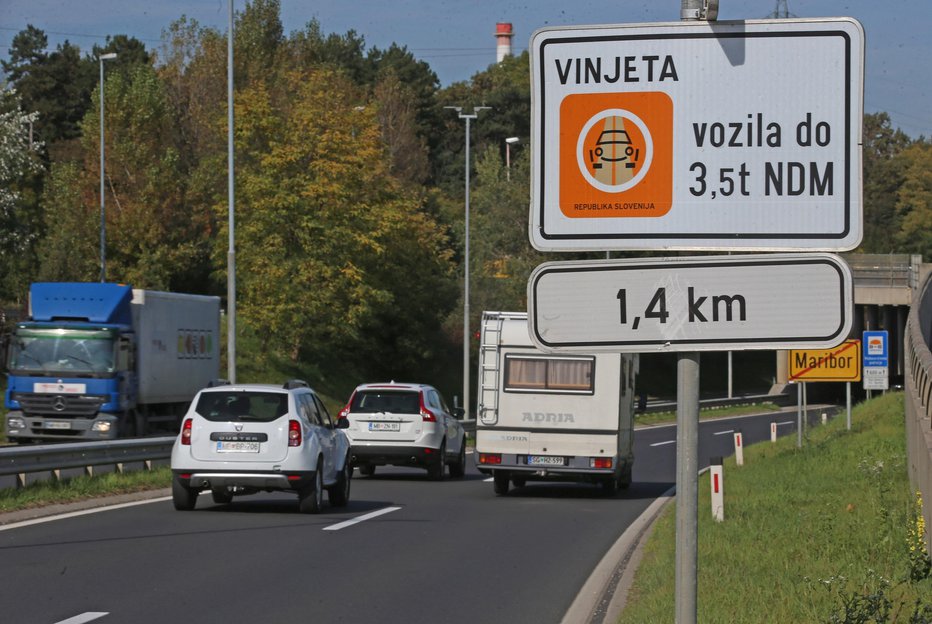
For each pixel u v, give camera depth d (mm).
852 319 4906
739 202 5047
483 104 160125
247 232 77000
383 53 176500
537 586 16266
